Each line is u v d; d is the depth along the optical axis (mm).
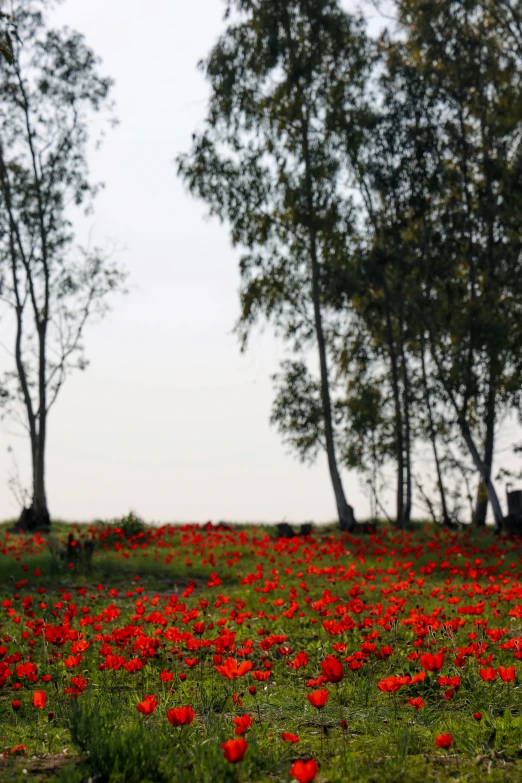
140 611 9602
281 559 18500
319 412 27953
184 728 4918
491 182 27656
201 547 20594
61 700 6445
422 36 27250
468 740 4863
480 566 16250
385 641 8680
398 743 4746
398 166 27047
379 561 16734
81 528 28141
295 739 4398
